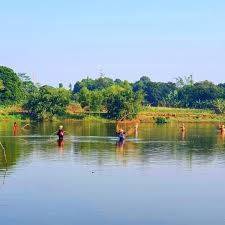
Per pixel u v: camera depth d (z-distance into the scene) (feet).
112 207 143.84
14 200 150.51
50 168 205.67
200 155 250.16
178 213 138.51
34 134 371.97
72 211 139.44
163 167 210.38
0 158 231.91
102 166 212.02
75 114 648.38
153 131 429.79
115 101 620.49
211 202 150.41
